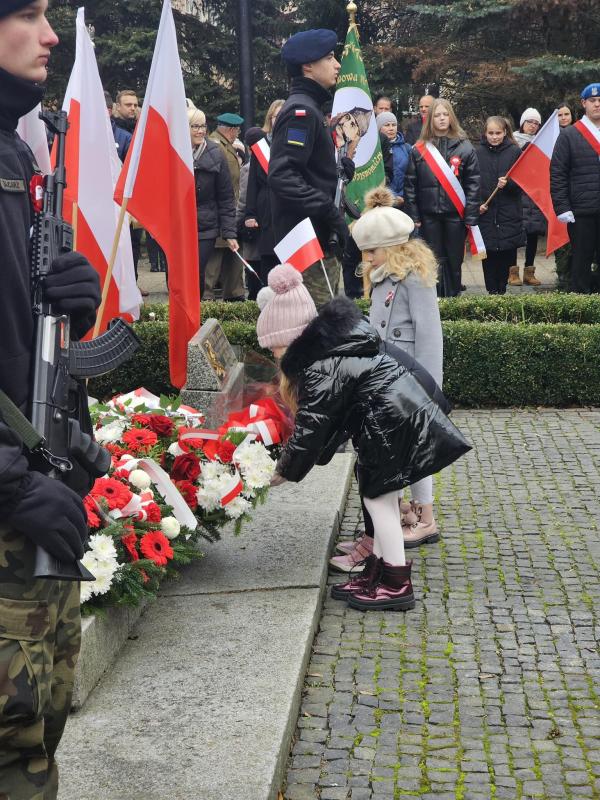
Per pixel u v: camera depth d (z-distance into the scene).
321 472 6.47
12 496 2.20
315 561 5.04
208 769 3.30
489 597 4.96
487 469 6.89
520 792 3.47
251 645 4.18
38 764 2.38
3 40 2.35
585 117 11.24
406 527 5.63
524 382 8.28
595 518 5.99
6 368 2.35
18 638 2.28
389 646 4.48
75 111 6.25
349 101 11.19
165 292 14.42
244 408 5.29
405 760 3.65
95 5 20.38
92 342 2.83
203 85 21.83
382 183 11.38
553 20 18.42
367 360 4.59
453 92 20.77
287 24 21.94
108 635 4.00
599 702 4.04
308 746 3.73
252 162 10.18
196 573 4.92
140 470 4.51
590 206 11.24
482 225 12.29
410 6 18.75
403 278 5.19
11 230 2.34
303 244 6.48
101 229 6.36
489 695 4.09
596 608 4.84
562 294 9.66
